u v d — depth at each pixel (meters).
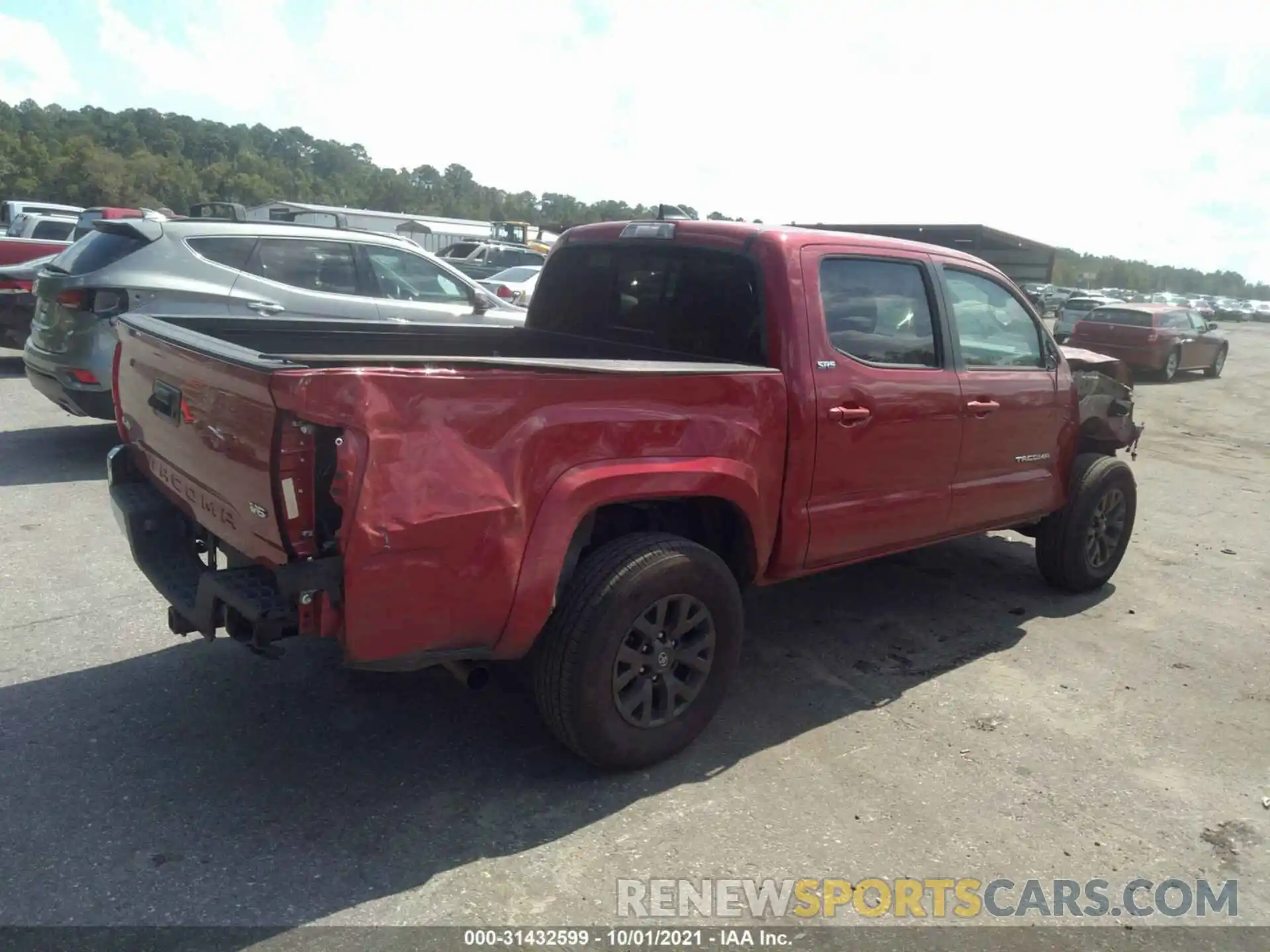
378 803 3.25
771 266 3.82
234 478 2.92
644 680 3.42
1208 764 3.83
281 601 2.77
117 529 5.92
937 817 3.35
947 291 4.50
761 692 4.25
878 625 5.12
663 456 3.35
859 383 4.00
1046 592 5.81
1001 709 4.21
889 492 4.26
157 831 3.03
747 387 3.59
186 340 3.19
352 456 2.64
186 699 3.88
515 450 2.95
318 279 7.75
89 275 6.86
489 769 3.49
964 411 4.50
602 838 3.12
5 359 12.59
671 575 3.34
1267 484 9.77
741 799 3.39
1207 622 5.45
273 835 3.04
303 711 3.83
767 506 3.75
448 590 2.87
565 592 3.25
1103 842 3.27
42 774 3.31
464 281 8.62
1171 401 17.14
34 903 2.69
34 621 4.55
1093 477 5.49
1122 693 4.45
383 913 2.72
